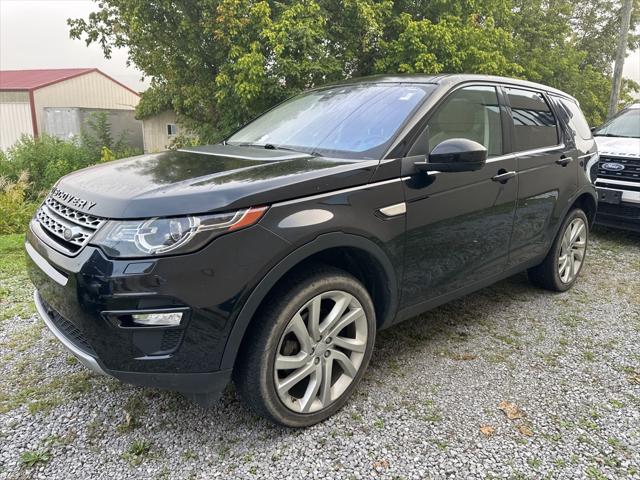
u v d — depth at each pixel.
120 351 2.04
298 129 3.20
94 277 1.98
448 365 3.07
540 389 2.82
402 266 2.69
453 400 2.70
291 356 2.36
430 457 2.26
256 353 2.21
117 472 2.15
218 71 13.39
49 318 2.50
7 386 2.78
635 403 2.70
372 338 2.66
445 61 11.93
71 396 2.69
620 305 4.09
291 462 2.22
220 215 2.03
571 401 2.71
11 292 4.16
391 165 2.59
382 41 12.22
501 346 3.33
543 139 3.82
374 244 2.50
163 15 12.69
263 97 11.90
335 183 2.35
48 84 27.44
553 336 3.50
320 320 2.46
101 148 19.66
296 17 11.27
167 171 2.47
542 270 4.19
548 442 2.37
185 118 16.48
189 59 13.29
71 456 2.24
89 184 2.39
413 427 2.47
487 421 2.52
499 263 3.44
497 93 3.46
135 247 1.96
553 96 4.16
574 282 4.54
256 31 11.23
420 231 2.73
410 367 3.04
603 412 2.62
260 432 2.42
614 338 3.49
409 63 11.92
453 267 3.03
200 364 2.09
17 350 3.18
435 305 3.06
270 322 2.21
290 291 2.27
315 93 3.67
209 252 2.00
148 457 2.25
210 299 2.02
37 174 15.97
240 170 2.39
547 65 17.14
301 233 2.19
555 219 3.94
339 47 12.36
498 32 12.99
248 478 2.13
